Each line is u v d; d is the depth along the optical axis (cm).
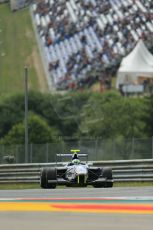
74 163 10669
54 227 4844
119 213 5769
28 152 16700
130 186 11856
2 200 7425
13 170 14312
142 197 7562
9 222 5166
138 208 6206
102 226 4894
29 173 14212
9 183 14300
